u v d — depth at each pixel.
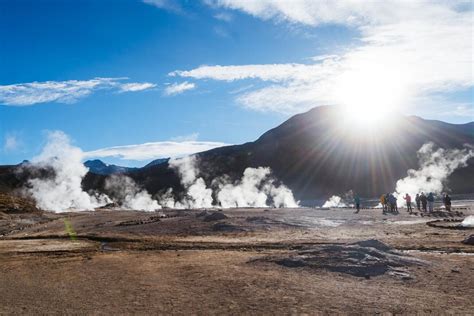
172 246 26.67
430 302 12.15
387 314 11.13
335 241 26.11
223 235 32.06
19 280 17.03
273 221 38.28
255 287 14.12
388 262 17.00
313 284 14.42
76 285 15.62
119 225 42.44
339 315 11.15
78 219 54.91
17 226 49.59
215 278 15.73
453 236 26.88
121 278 16.55
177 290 14.21
